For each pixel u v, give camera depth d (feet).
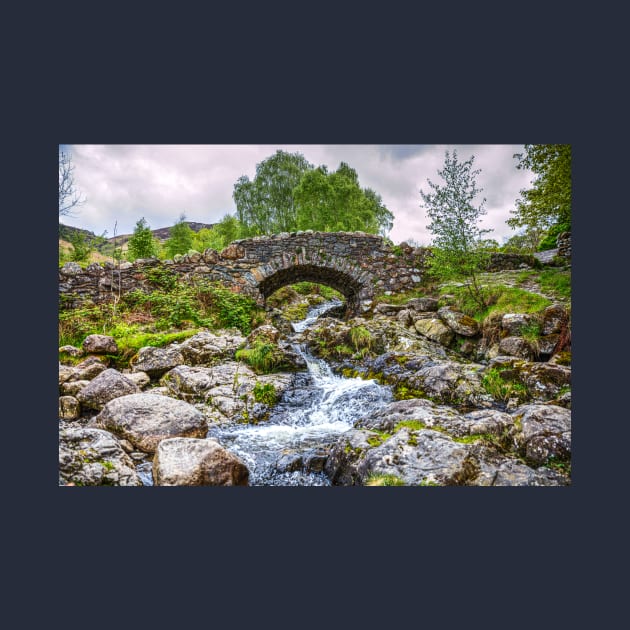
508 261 44.06
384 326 33.78
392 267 45.60
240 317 40.04
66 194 54.39
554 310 26.48
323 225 78.84
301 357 30.55
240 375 26.86
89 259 55.62
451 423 16.92
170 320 38.06
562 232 47.98
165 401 19.03
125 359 29.76
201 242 90.99
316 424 23.07
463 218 33.53
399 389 25.13
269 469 17.04
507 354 26.18
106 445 15.55
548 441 15.35
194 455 14.28
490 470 13.69
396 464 13.94
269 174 91.91
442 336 32.37
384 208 99.66
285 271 44.50
